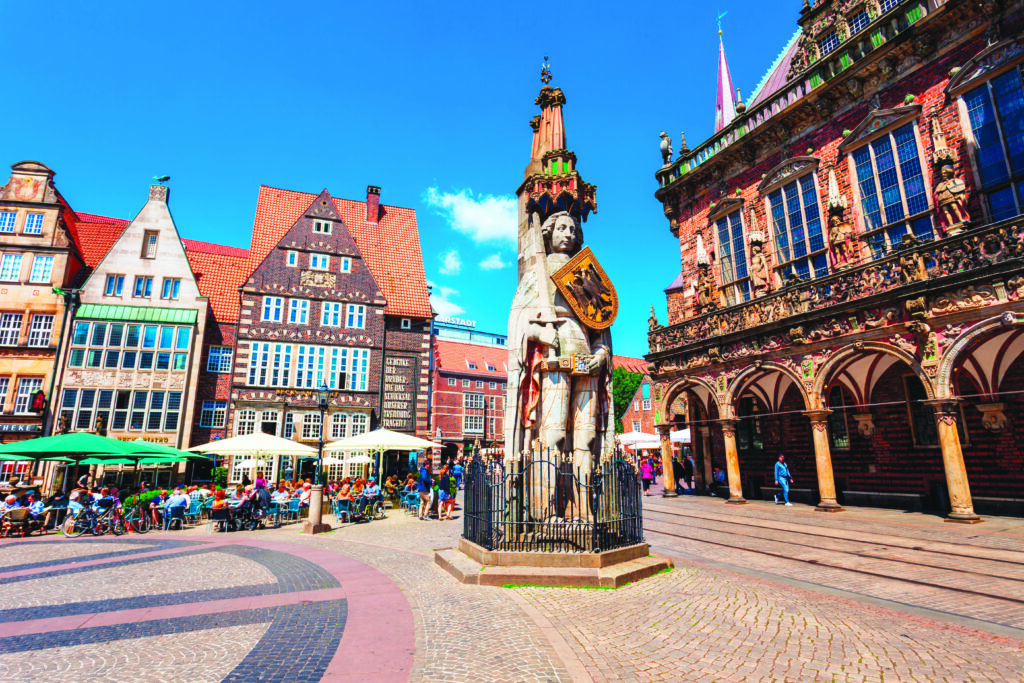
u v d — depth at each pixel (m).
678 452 42.81
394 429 34.31
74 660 5.21
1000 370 15.02
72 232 33.78
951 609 6.49
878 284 14.99
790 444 21.66
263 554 11.71
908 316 14.09
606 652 5.04
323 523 16.09
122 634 6.05
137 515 17.02
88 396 28.72
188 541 14.34
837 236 18.00
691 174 24.64
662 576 7.96
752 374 18.84
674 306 36.94
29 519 16.58
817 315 16.44
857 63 17.78
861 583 7.82
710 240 24.06
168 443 29.17
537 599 6.79
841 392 19.78
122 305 30.23
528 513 8.75
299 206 38.47
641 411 64.00
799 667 4.70
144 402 29.36
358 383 33.84
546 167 10.95
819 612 6.32
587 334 9.94
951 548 10.09
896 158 16.86
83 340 29.19
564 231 10.23
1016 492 14.70
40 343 29.27
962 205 14.43
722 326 20.17
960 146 15.27
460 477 23.81
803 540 11.56
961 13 15.29
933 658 4.91
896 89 17.09
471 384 71.25
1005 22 14.44
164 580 9.10
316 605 7.13
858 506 17.67
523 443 9.46
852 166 18.23
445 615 6.24
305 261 34.38
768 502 20.06
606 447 9.64
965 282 12.88
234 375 31.33
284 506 18.72
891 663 4.79
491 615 6.15
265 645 5.53
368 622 6.17
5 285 29.50
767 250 21.12
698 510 17.75
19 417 27.78
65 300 29.34
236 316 33.47
